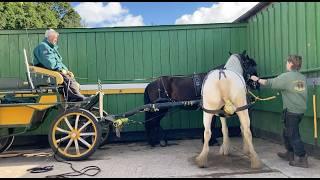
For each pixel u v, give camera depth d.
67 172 5.52
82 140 6.35
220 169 5.39
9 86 6.41
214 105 5.42
